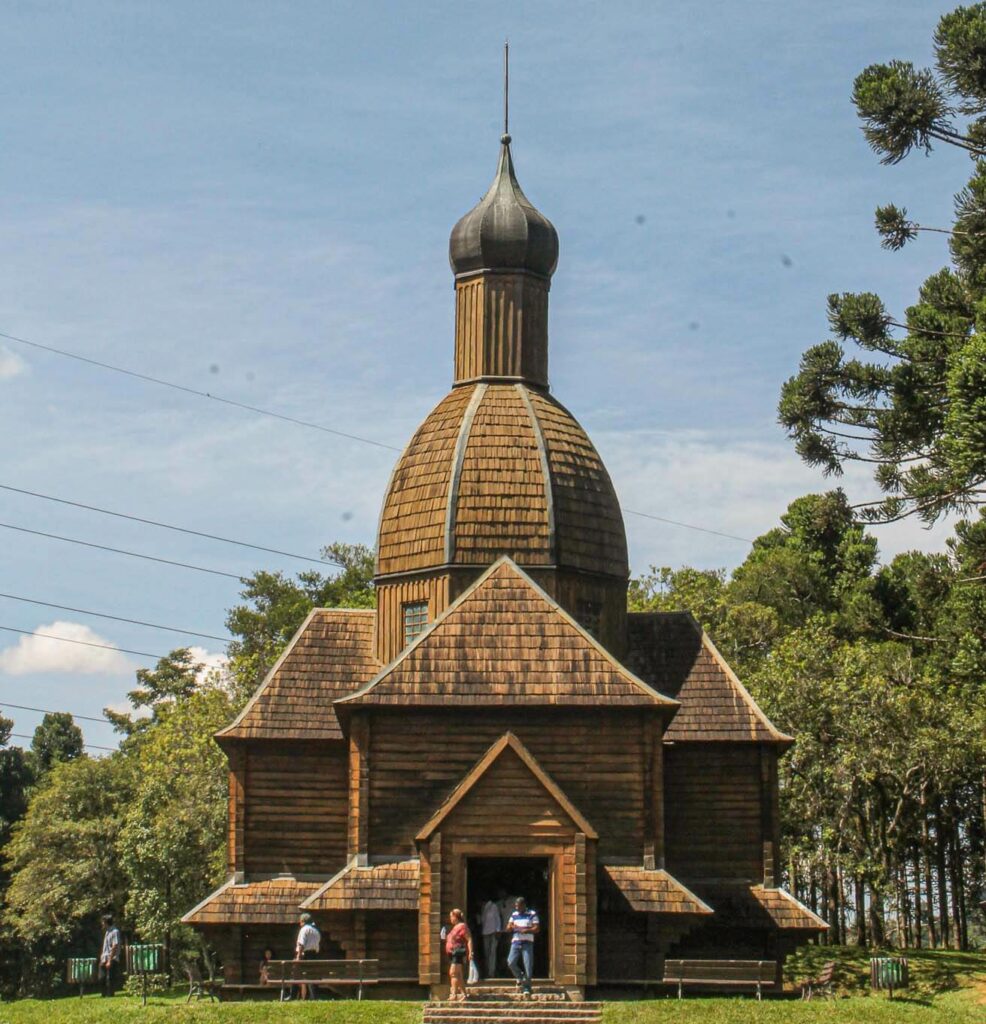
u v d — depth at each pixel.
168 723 69.81
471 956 37.78
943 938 76.88
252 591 97.81
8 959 100.88
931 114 52.53
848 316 57.41
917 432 56.06
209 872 66.06
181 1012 36.16
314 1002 37.16
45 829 85.25
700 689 46.41
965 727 66.12
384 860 40.81
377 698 40.84
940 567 57.81
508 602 42.62
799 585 86.69
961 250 55.19
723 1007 35.94
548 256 50.84
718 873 44.69
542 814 38.31
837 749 63.97
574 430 49.41
